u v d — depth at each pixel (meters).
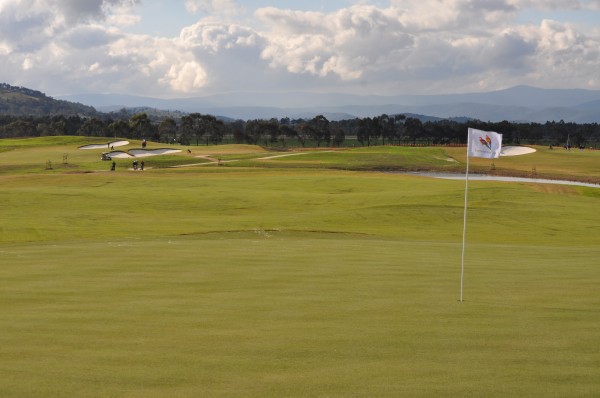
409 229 42.22
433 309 16.06
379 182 76.50
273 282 19.33
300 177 82.38
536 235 40.50
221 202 56.84
